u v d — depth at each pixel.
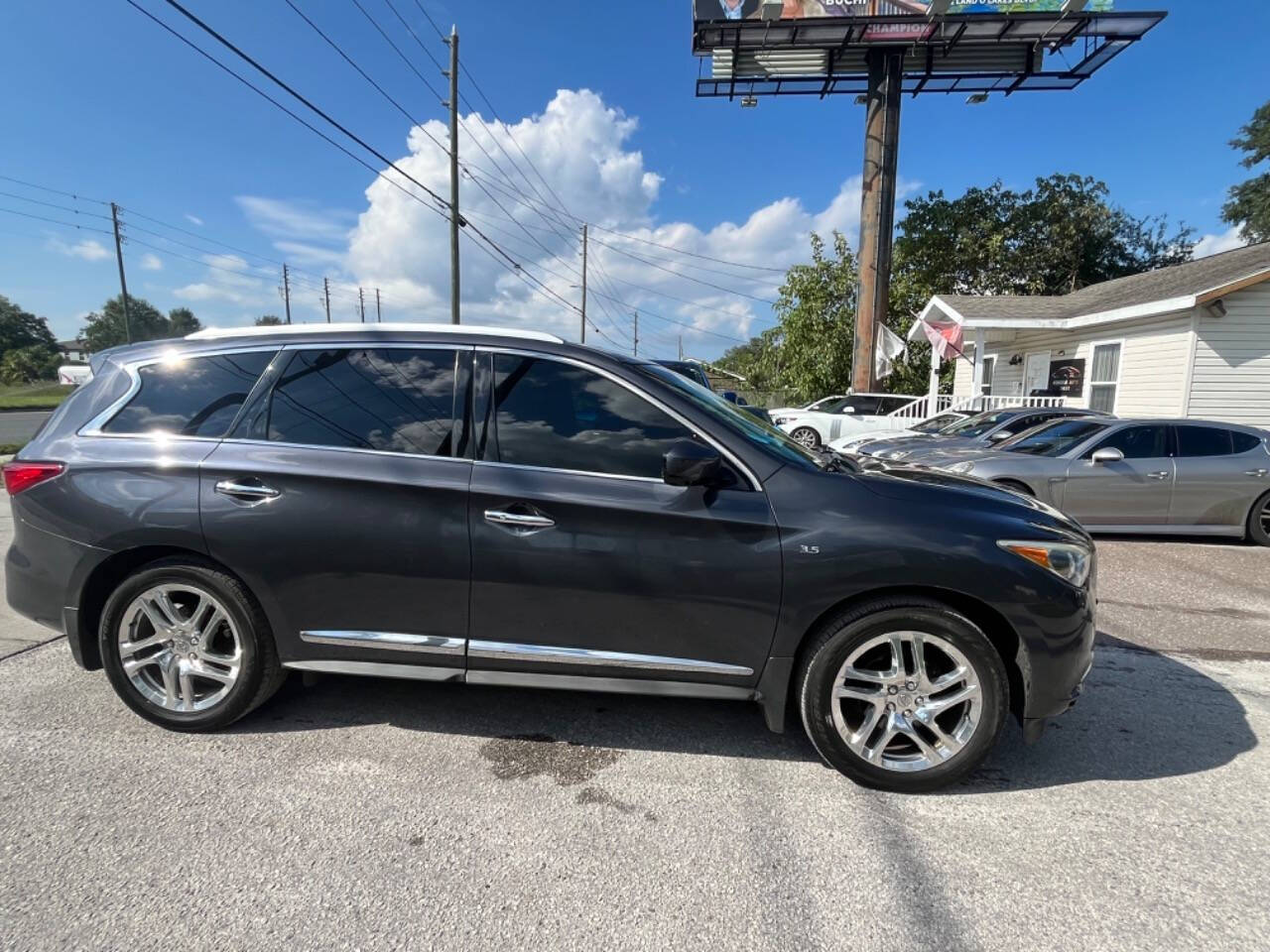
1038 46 20.12
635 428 2.87
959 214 30.39
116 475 2.97
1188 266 15.21
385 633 2.91
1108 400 13.89
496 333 3.06
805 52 20.64
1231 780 2.83
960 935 2.00
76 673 3.63
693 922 2.03
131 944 1.90
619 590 2.76
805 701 2.75
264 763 2.83
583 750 2.98
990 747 2.67
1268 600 5.42
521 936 1.96
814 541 2.68
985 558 2.62
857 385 19.39
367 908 2.05
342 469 2.86
